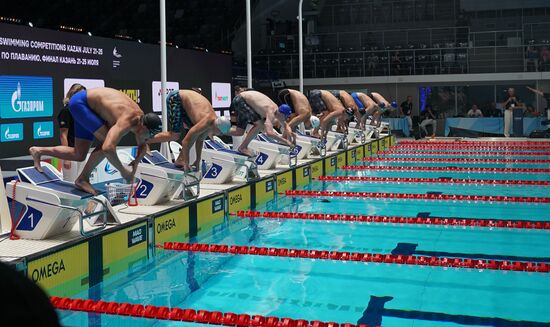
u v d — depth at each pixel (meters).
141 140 4.77
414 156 13.75
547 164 11.77
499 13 22.00
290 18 23.59
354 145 13.20
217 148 7.50
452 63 19.50
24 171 4.35
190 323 3.38
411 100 19.89
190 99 6.12
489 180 9.47
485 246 5.42
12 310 0.46
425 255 5.10
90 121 4.45
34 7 19.30
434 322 3.40
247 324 3.32
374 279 4.34
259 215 6.86
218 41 19.14
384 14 22.89
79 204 4.35
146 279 4.39
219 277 4.40
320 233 5.98
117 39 10.66
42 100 9.09
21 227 4.28
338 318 3.48
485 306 3.71
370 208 7.37
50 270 3.90
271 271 4.56
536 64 18.55
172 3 20.91
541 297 3.89
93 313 3.55
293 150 9.32
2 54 8.27
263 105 7.79
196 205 6.00
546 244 5.48
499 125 18.08
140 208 5.53
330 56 20.22
